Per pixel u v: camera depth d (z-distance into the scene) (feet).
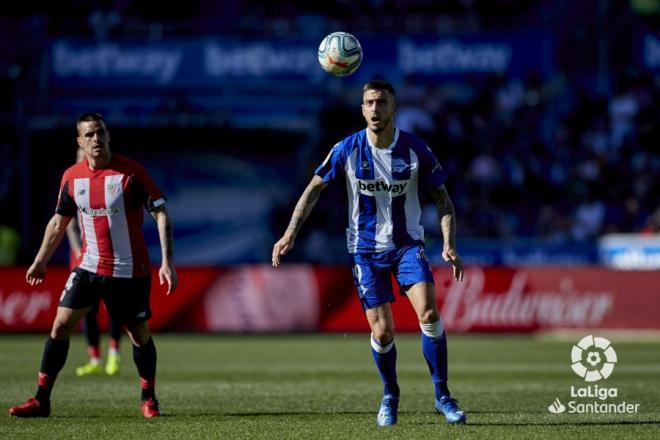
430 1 308.40
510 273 216.95
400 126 293.64
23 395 118.62
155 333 227.61
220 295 215.92
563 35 310.86
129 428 90.38
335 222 280.92
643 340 205.57
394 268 92.27
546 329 215.72
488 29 301.43
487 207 290.35
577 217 290.76
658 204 295.48
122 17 303.27
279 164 294.05
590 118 302.66
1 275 213.87
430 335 92.07
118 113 278.05
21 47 276.41
